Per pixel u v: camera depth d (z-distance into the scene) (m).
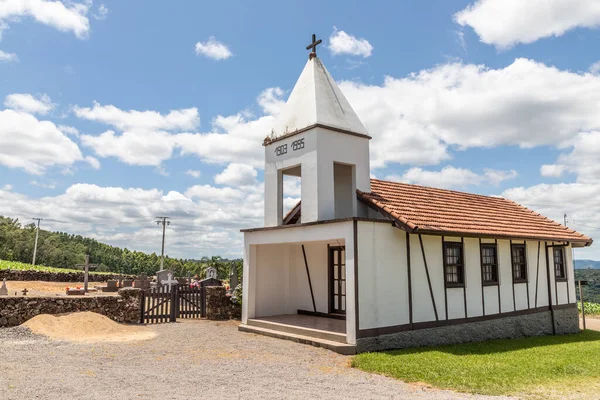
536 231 15.21
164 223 48.62
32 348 9.52
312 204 11.65
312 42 13.95
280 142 13.11
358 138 12.79
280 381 7.32
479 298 12.99
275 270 14.24
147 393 6.34
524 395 6.66
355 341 9.80
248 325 13.10
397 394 6.67
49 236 91.12
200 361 8.71
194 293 15.59
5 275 26.75
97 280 33.09
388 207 11.52
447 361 8.98
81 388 6.48
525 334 14.28
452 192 16.42
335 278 13.59
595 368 8.66
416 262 11.48
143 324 13.73
